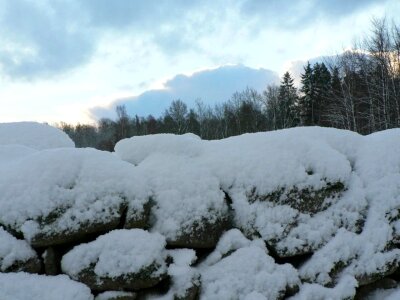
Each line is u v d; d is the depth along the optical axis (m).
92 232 2.39
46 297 2.13
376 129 21.17
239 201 2.72
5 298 2.07
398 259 2.69
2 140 4.04
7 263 2.23
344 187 2.89
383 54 20.78
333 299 2.45
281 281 2.42
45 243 2.31
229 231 2.62
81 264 2.25
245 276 2.40
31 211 2.35
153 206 2.57
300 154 2.89
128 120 48.94
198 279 2.34
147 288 2.30
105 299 2.21
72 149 2.64
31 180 2.43
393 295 2.63
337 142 3.16
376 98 21.73
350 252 2.64
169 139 2.94
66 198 2.39
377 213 2.82
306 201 2.75
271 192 2.73
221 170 2.82
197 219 2.54
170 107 44.09
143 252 2.28
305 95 37.00
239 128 39.75
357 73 24.88
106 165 2.58
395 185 2.94
